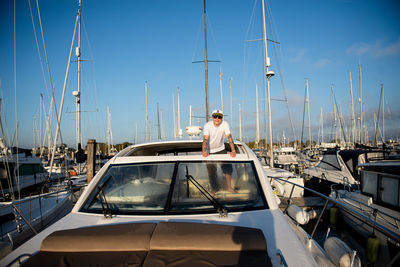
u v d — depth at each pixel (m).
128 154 3.47
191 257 1.72
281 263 1.75
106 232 1.94
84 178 12.27
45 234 2.14
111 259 1.73
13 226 5.52
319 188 12.54
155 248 1.81
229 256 1.72
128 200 2.57
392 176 5.98
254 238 1.82
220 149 3.61
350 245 6.43
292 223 3.64
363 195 6.89
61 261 1.71
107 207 2.46
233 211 2.42
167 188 2.68
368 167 6.79
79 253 1.80
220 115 3.37
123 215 2.38
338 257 2.60
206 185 2.72
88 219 2.33
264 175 2.82
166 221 2.27
